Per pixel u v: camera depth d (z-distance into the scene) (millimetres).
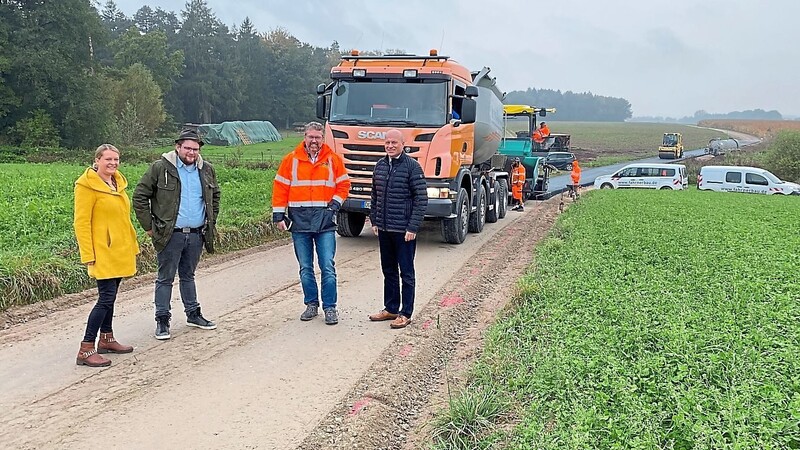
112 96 64438
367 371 7086
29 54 51094
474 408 5770
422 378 7152
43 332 8328
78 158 42719
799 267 11086
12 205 15320
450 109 14172
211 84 99500
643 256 12234
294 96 114062
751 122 159000
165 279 7996
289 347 7852
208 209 8242
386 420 6027
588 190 36344
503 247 15617
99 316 7168
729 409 4988
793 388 5508
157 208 7836
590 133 124812
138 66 72125
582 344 6785
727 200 29000
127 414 5941
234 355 7535
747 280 9828
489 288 11367
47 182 20281
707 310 8031
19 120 52000
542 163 29391
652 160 63781
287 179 8836
